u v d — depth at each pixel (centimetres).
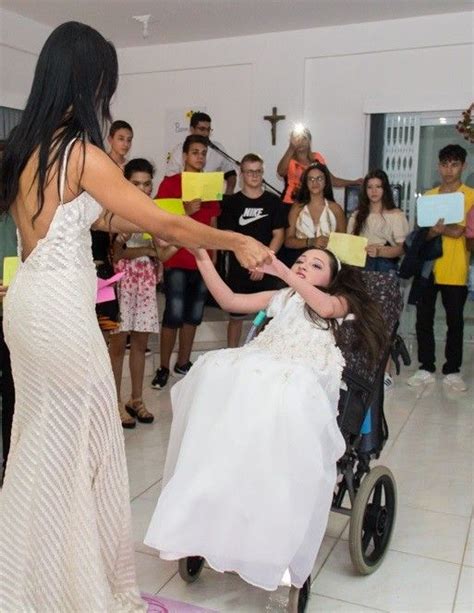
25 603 154
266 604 191
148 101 635
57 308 148
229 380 183
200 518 172
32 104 147
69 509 156
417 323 440
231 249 164
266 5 507
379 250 425
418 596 197
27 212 150
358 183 546
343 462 202
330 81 564
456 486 276
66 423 154
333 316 204
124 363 432
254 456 171
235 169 572
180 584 201
